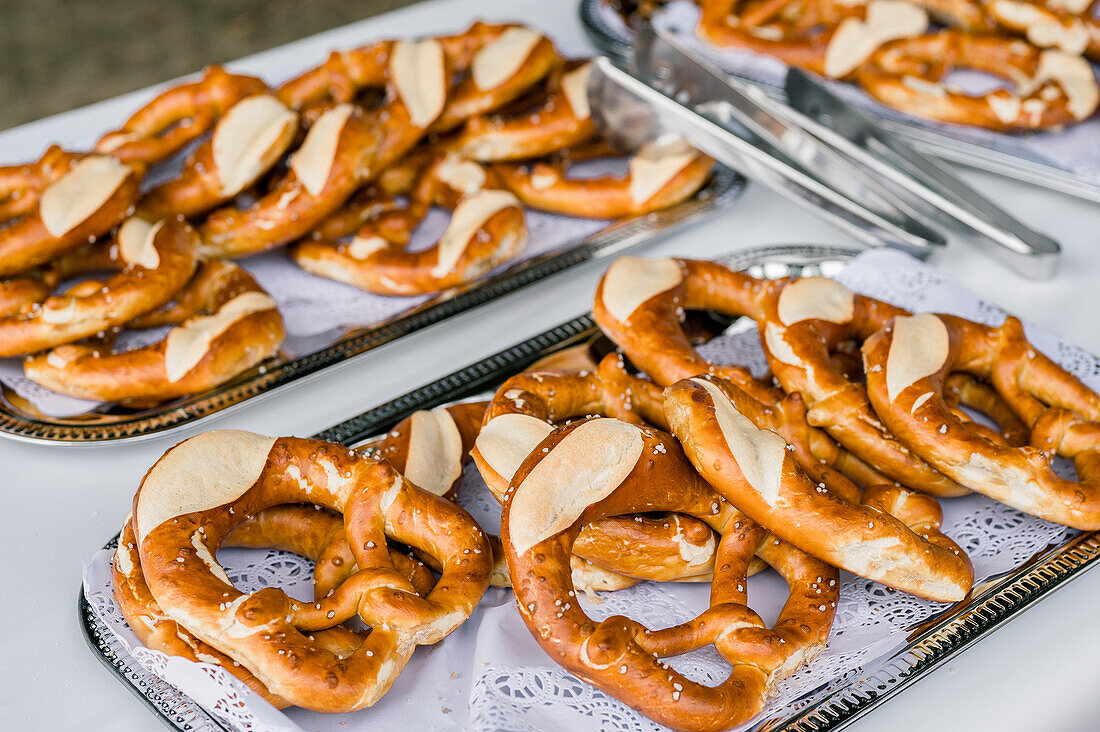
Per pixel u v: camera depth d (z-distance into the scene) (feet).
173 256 3.46
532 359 3.34
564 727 2.73
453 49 4.02
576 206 3.80
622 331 3.20
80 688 2.85
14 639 2.92
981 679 2.86
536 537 2.75
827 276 3.51
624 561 2.91
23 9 9.16
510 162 3.93
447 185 3.84
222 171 3.62
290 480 2.93
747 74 4.11
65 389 3.31
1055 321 3.51
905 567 2.86
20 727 2.80
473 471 3.13
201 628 2.73
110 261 3.55
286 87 3.91
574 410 3.11
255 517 2.95
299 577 2.96
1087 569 2.97
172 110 3.81
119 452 3.23
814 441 3.10
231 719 2.70
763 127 3.72
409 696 2.80
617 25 4.40
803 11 4.31
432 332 3.52
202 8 9.20
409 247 3.75
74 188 3.50
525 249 3.71
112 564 2.89
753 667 2.77
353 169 3.66
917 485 3.06
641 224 3.75
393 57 3.87
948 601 2.91
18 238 3.44
